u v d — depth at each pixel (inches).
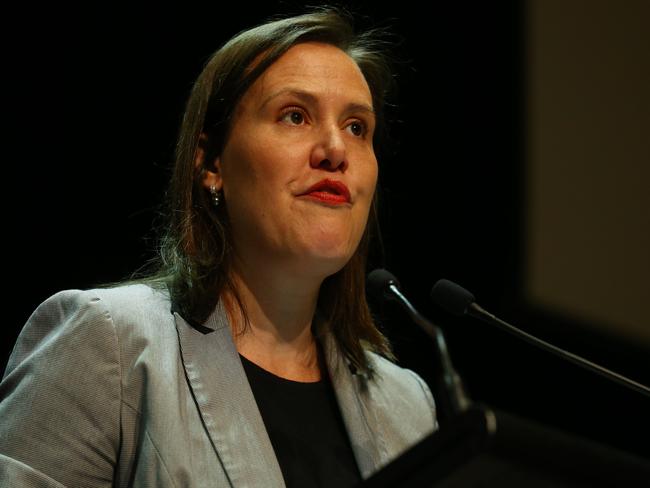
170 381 241.6
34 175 478.3
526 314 527.8
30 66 478.9
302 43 281.3
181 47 498.9
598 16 540.7
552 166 533.6
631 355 527.8
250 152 265.4
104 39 489.7
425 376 510.6
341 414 273.0
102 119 489.4
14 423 231.8
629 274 526.3
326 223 260.2
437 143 542.6
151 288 270.7
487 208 537.6
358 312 300.5
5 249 469.4
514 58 539.5
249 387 251.3
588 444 150.9
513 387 525.7
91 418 235.1
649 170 531.2
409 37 534.9
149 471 228.5
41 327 256.2
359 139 280.4
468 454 141.4
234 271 275.0
